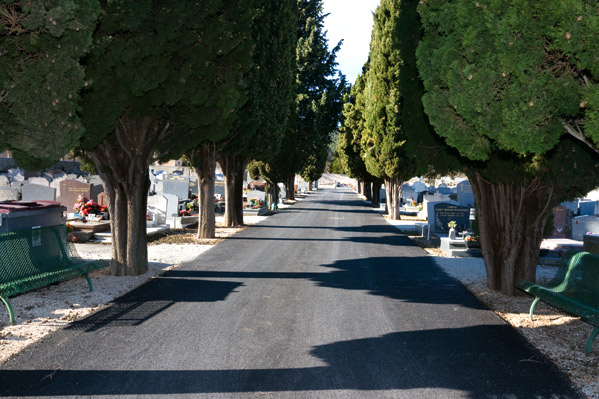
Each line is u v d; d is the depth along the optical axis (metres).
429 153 9.81
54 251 9.10
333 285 10.21
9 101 6.01
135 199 10.61
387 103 27.53
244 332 6.83
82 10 6.23
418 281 10.84
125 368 5.43
